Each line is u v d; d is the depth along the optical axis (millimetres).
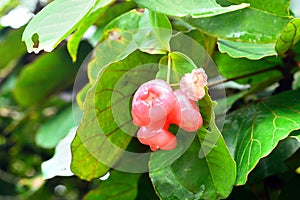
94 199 869
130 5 913
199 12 644
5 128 1599
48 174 776
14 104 1532
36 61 1224
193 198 675
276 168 771
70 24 629
